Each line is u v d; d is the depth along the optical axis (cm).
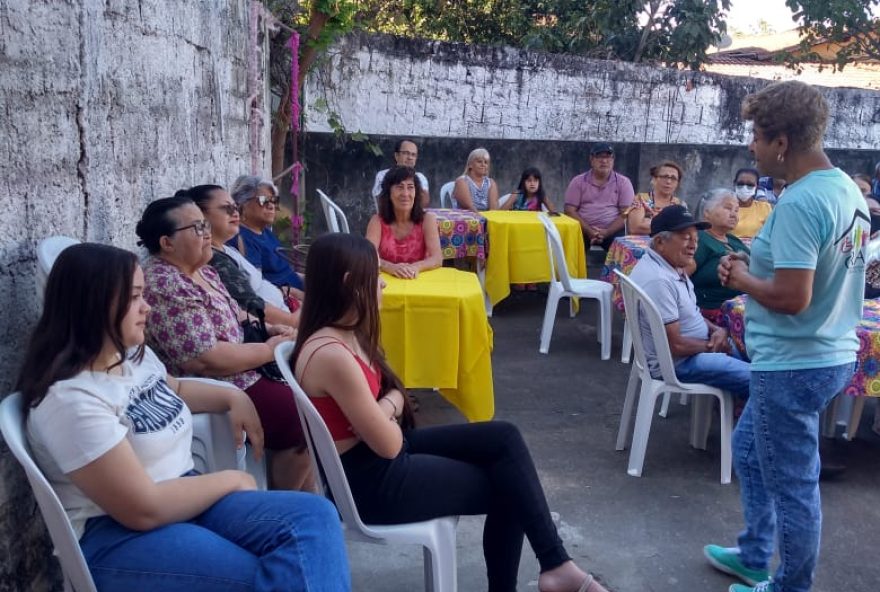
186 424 214
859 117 1105
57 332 181
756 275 248
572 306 682
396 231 464
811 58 1198
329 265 231
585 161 922
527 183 756
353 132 820
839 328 241
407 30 1160
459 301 377
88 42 257
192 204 282
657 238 373
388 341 382
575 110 930
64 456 172
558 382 518
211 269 319
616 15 1029
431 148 848
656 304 364
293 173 715
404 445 241
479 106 881
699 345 367
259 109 600
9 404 172
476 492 240
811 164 236
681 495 361
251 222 430
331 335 230
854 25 1120
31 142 218
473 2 1133
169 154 361
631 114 960
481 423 252
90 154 259
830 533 333
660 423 449
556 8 1093
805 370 240
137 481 176
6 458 202
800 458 247
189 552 179
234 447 249
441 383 383
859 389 340
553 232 564
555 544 236
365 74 813
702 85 988
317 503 195
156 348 277
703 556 310
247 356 279
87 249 184
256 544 187
